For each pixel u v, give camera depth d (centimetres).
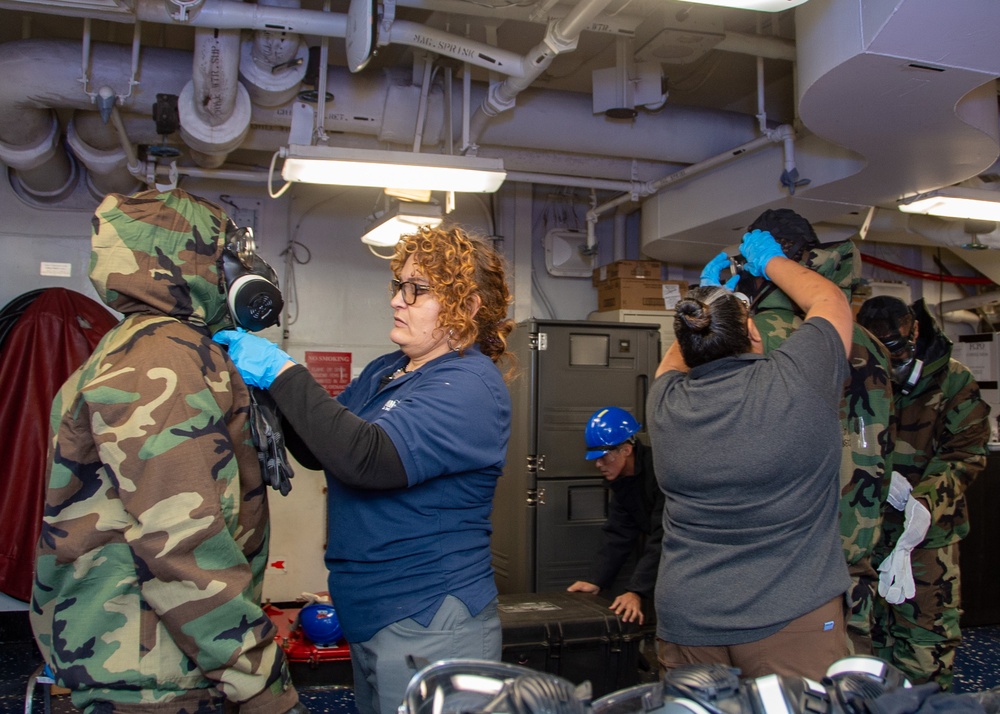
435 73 343
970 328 599
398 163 298
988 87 282
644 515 292
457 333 149
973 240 475
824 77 233
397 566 139
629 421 293
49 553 120
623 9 288
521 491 382
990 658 374
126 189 422
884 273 582
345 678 329
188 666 122
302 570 436
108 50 320
